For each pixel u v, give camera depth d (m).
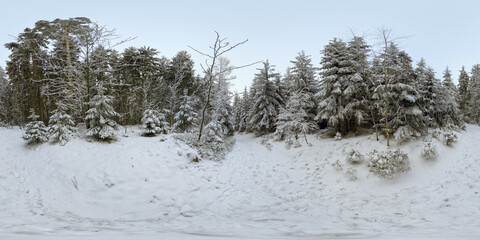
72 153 11.74
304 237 4.46
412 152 13.02
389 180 11.12
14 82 28.06
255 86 29.38
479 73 36.47
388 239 4.01
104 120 13.82
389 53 15.17
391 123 15.89
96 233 4.26
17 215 7.09
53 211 7.84
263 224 6.86
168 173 11.18
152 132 16.42
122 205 8.63
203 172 12.32
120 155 11.89
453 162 11.94
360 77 18.50
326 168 14.09
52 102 23.23
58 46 17.23
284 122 24.58
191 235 4.42
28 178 10.07
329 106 19.59
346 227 6.56
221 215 8.00
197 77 28.31
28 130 12.91
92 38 15.80
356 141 17.47
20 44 22.27
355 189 11.12
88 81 16.47
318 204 9.41
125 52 24.64
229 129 29.73
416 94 15.58
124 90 24.20
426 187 10.17
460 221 6.73
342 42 21.05
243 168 14.90
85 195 9.04
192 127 23.25
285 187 11.82
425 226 6.45
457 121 20.67
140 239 3.21
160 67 27.45
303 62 26.00
